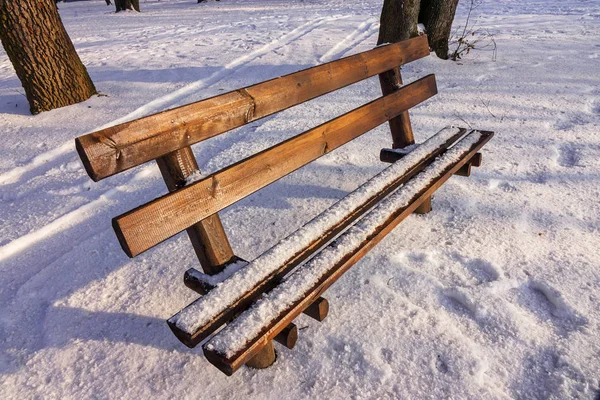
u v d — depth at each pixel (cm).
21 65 460
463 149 245
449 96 439
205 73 594
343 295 197
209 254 164
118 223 129
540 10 997
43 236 275
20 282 233
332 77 221
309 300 146
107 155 131
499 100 421
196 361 172
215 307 141
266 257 164
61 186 334
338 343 174
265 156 179
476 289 193
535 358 162
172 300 206
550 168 295
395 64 265
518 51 593
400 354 167
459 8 1123
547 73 489
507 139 341
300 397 154
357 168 314
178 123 152
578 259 208
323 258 163
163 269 228
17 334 195
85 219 289
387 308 188
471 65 534
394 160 266
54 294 218
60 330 194
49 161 380
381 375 159
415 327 178
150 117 145
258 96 183
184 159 157
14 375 173
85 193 322
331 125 212
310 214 264
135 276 225
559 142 329
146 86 548
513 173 292
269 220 262
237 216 269
